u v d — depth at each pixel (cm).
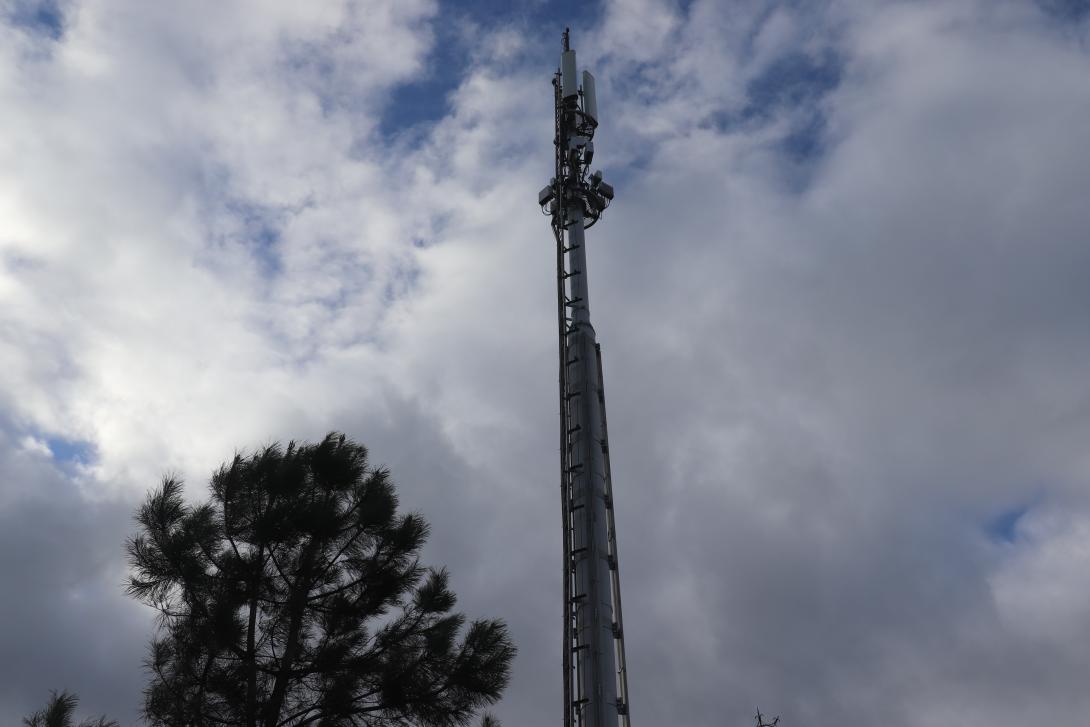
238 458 1719
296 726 1565
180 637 1538
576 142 3347
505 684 1641
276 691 1570
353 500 1783
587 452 2630
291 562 1673
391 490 1816
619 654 2322
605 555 2464
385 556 1738
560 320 2942
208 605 1566
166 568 1580
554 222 3259
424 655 1630
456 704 1641
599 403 2788
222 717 1532
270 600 1647
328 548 1709
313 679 1598
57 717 1360
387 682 1599
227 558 1628
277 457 1747
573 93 3481
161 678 1505
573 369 2839
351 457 1805
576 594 2406
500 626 1688
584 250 3152
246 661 1568
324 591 1698
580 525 2511
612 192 3288
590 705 2212
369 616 1719
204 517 1647
